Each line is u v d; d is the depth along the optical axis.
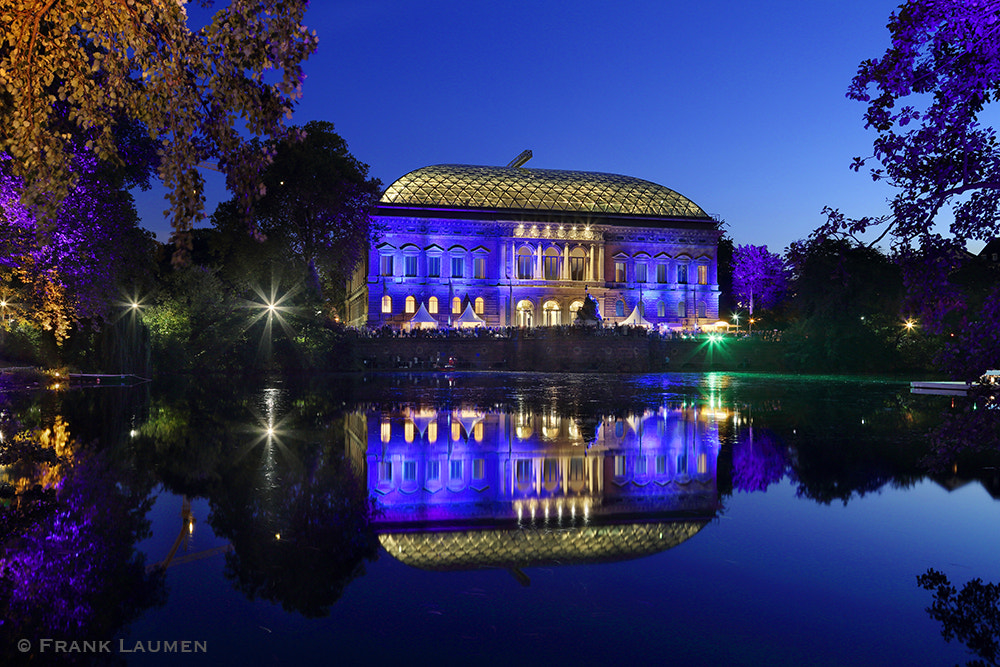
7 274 17.72
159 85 7.32
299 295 61.19
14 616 6.08
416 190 96.81
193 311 54.78
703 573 7.18
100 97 7.62
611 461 14.08
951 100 6.96
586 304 79.44
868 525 9.04
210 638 5.62
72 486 11.22
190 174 7.45
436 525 9.10
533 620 5.97
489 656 5.25
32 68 7.25
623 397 32.09
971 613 6.12
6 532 8.62
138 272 36.69
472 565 7.50
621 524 9.18
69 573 7.21
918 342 64.81
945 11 6.67
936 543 8.23
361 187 71.19
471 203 96.69
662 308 100.69
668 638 5.61
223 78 7.34
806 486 11.57
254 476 12.24
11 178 14.41
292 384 41.38
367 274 91.38
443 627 5.83
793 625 5.86
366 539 8.48
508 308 94.06
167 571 7.26
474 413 24.02
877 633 5.69
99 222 25.14
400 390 36.47
